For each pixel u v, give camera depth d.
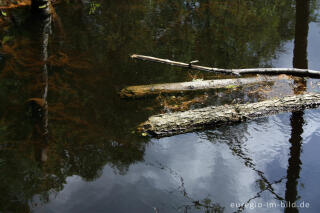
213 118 4.50
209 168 3.72
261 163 3.84
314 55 6.93
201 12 9.31
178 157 3.89
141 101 5.07
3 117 4.39
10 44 6.62
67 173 3.53
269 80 5.88
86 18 8.29
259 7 9.84
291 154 3.99
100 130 4.30
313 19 8.88
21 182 3.38
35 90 5.09
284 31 8.18
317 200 3.30
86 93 5.13
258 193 3.38
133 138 4.19
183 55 6.76
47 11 8.27
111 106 4.87
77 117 4.53
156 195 3.29
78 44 6.86
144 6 9.47
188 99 5.26
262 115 4.77
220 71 5.98
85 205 3.11
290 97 5.05
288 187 3.47
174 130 4.32
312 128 4.51
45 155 3.78
